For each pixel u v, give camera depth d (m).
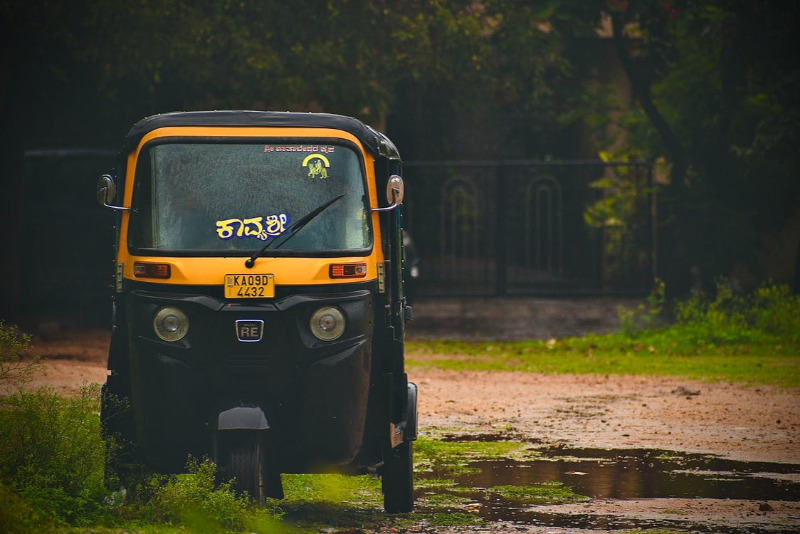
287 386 16.28
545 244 76.88
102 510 16.16
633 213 61.47
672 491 20.45
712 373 37.66
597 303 58.81
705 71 55.66
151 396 16.31
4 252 48.84
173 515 15.91
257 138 17.22
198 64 46.47
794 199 54.59
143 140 17.20
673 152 56.12
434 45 50.75
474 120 77.25
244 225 16.78
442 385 35.03
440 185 76.56
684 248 57.56
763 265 58.19
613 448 24.81
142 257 16.64
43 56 47.94
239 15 46.84
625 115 60.28
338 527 17.25
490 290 64.06
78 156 53.53
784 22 52.34
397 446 18.11
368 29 49.00
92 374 33.09
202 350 16.20
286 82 46.50
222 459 16.36
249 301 16.28
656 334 48.00
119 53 44.66
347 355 16.39
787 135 53.19
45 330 45.44
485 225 77.75
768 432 26.72
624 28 55.66
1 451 16.48
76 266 52.91
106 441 17.22
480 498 19.80
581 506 19.19
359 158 17.34
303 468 16.75
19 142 49.06
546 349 45.62
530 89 57.34
